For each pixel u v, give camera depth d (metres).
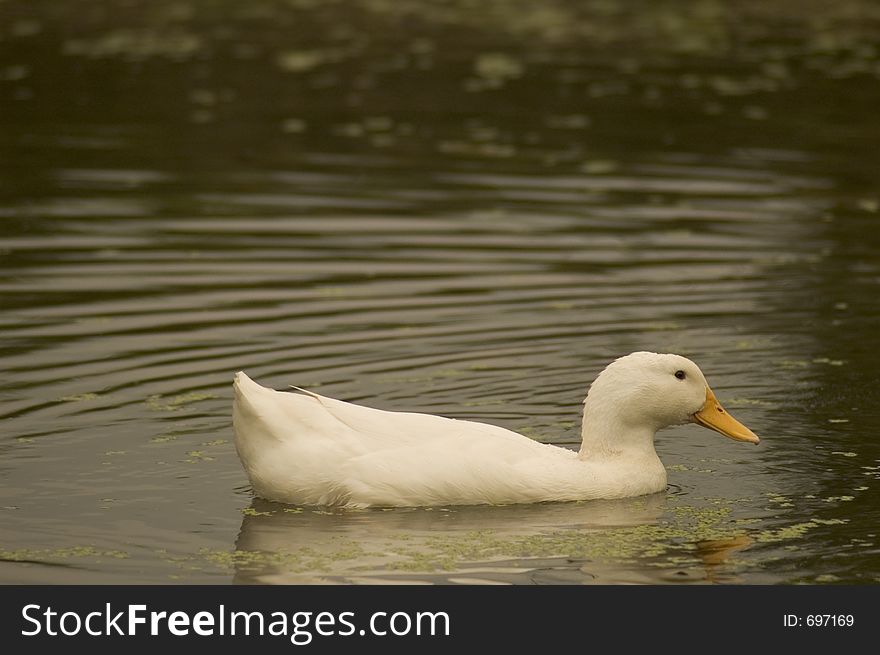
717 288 15.90
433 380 12.88
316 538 9.59
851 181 20.91
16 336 13.86
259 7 37.56
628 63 30.31
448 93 27.12
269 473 10.02
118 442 11.24
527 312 14.98
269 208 19.23
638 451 10.56
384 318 14.70
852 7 38.12
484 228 18.30
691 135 23.84
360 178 20.91
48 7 36.53
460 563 9.24
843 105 26.27
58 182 20.53
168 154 22.30
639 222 18.64
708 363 13.41
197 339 13.89
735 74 29.17
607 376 10.62
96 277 15.98
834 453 11.26
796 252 17.36
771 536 9.65
